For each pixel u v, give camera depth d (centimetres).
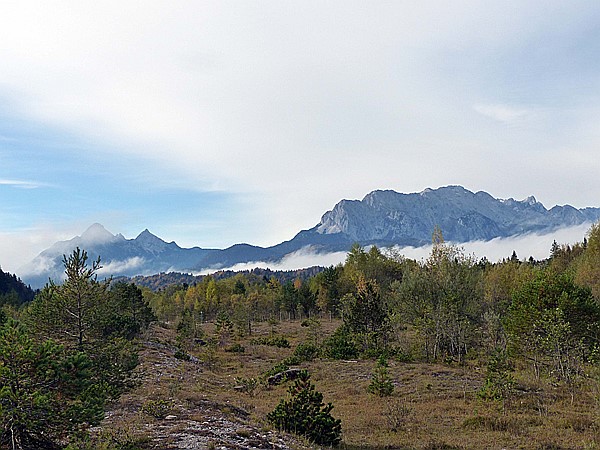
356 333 4294
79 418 1126
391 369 3244
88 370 1203
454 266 4491
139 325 4206
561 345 2552
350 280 7919
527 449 1508
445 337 3909
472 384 2712
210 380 2911
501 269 6050
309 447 1491
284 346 5228
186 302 9412
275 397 2534
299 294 8544
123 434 1390
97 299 1967
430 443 1586
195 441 1369
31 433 1119
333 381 2962
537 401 2191
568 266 6569
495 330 3656
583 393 2336
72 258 1956
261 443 1438
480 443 1587
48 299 1911
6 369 1059
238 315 6831
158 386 2405
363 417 2028
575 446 1523
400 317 4316
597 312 2806
